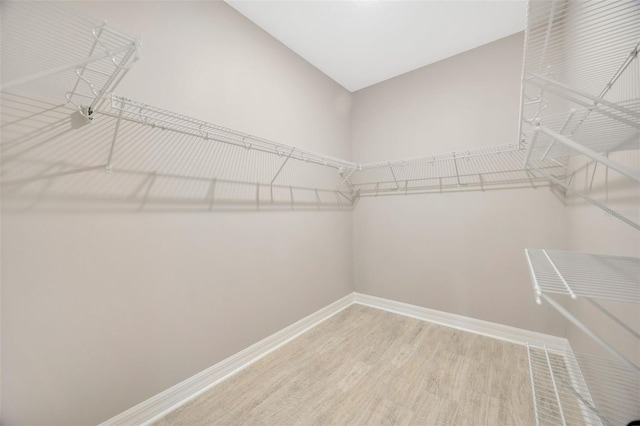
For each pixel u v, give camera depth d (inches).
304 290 90.4
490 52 84.0
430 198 95.9
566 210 71.8
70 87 41.6
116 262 48.1
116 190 48.0
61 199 42.1
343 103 112.5
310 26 76.8
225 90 66.8
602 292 22.8
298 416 52.2
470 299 87.7
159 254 54.0
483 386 59.5
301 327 87.9
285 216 83.9
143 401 51.1
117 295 48.1
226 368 65.3
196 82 60.6
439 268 94.0
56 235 41.7
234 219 68.7
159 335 53.8
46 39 36.7
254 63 74.7
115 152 47.9
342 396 57.3
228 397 57.7
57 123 41.8
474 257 87.0
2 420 37.4
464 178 88.7
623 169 20.5
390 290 105.9
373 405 54.7
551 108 72.5
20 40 35.1
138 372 50.6
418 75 98.8
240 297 69.7
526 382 60.5
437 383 60.7
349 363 69.4
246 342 70.7
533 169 76.5
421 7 70.2
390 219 105.7
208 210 62.9
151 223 52.9
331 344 79.6
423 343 79.2
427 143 96.7
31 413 39.5
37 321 40.0
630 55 33.5
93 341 45.3
